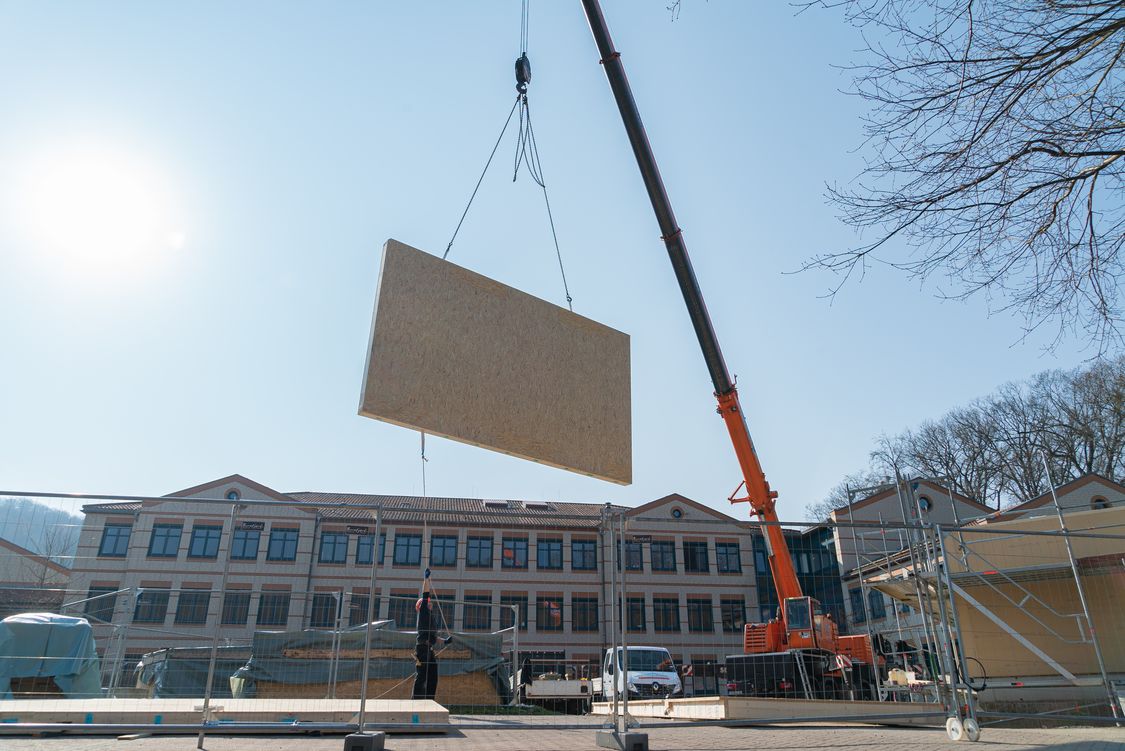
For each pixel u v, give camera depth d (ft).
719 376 53.57
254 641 32.45
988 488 135.03
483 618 112.27
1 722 18.44
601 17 50.11
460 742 19.53
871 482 147.43
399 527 118.21
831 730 26.81
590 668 56.03
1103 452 118.52
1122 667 45.47
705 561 119.24
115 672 28.40
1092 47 18.37
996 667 48.55
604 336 24.02
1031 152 19.71
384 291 18.60
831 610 110.22
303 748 17.29
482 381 19.93
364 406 17.29
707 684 56.75
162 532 99.96
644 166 50.75
